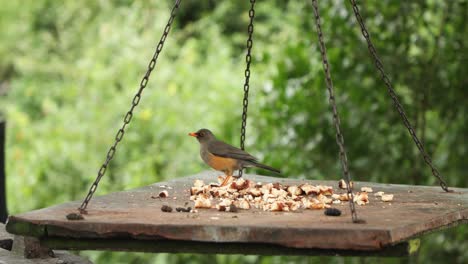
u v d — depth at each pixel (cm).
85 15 2650
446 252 1474
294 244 648
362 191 887
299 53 1380
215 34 2453
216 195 839
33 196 1780
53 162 1802
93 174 1786
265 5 2631
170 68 2050
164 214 726
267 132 1410
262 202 791
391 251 662
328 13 1347
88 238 693
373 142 1365
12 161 1856
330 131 1367
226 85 1870
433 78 1355
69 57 2575
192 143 1791
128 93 1922
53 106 2031
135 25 2373
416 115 1367
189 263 1636
